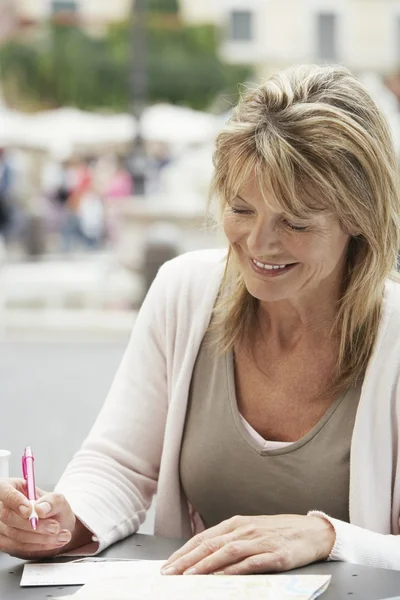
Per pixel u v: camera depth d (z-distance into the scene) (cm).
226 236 245
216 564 217
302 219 235
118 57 3353
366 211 241
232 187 238
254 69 3706
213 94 3466
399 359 257
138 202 1609
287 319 261
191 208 1567
